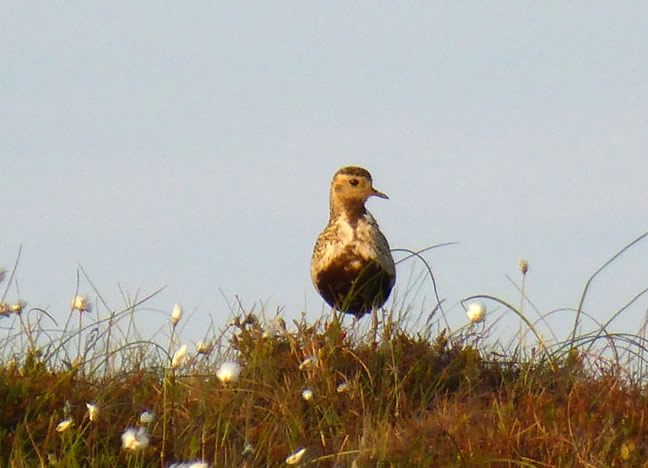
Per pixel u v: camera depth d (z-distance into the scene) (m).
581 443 11.14
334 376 12.44
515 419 11.46
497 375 13.16
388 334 13.23
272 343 13.06
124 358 12.46
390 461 10.69
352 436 11.38
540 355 13.34
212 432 11.12
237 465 10.61
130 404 11.40
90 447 10.64
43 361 11.95
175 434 10.94
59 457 10.52
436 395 12.40
